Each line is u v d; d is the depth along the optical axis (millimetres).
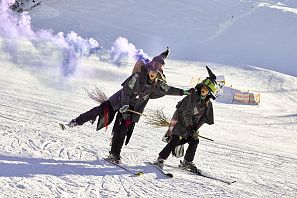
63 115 11219
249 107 33812
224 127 19562
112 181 5230
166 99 26562
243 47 70375
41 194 4195
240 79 49438
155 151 7973
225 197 5320
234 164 8352
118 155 6258
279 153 12250
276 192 6199
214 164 7922
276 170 8539
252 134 19062
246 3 87062
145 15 79688
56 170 5238
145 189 5109
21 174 4770
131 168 6117
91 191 4637
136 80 6016
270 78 50688
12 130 7211
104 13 78000
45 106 12734
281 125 25922
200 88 6309
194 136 6441
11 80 21203
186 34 75312
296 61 66188
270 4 88812
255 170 8039
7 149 5855
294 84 48719
